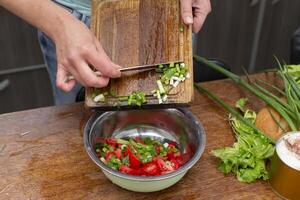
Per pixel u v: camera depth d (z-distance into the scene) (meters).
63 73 0.86
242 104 1.01
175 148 0.91
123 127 0.93
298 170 0.76
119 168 0.81
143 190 0.80
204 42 2.09
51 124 0.96
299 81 1.01
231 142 0.93
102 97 0.87
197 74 1.18
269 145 0.86
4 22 1.67
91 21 0.95
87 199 0.80
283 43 2.26
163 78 0.88
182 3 0.94
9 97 1.91
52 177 0.84
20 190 0.81
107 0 0.96
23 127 0.95
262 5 2.00
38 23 0.90
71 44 0.83
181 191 0.82
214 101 1.05
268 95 0.98
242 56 2.24
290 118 0.89
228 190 0.83
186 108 0.91
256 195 0.82
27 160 0.87
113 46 0.91
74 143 0.91
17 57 1.80
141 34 0.92
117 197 0.81
